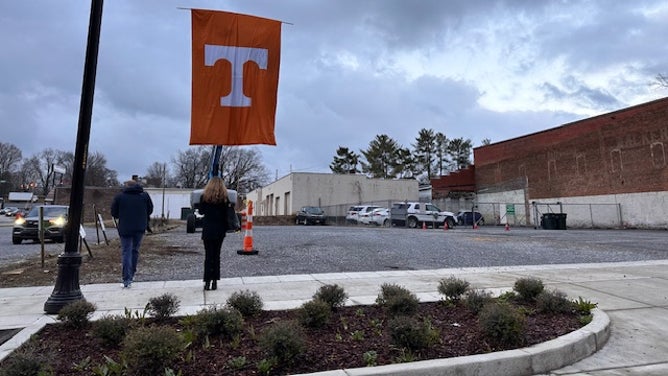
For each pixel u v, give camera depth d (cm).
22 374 305
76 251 555
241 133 801
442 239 1593
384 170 7800
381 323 459
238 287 682
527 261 1034
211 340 400
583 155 3316
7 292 660
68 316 439
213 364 348
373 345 397
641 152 2897
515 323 404
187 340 376
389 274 818
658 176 2784
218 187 649
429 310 531
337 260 1012
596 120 3225
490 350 387
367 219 3152
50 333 432
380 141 7825
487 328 407
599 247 1342
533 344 405
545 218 2920
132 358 322
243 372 335
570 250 1255
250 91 810
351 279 761
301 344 353
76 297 534
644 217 2850
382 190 4375
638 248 1320
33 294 645
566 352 400
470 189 4516
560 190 3500
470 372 351
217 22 806
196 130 787
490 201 4259
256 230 2202
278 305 544
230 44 809
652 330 504
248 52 815
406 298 491
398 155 7800
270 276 786
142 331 342
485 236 1791
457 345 400
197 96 792
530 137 3828
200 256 1082
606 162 3131
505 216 3894
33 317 499
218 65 801
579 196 3328
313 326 450
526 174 3847
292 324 379
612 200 3072
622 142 3025
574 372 382
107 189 5400
